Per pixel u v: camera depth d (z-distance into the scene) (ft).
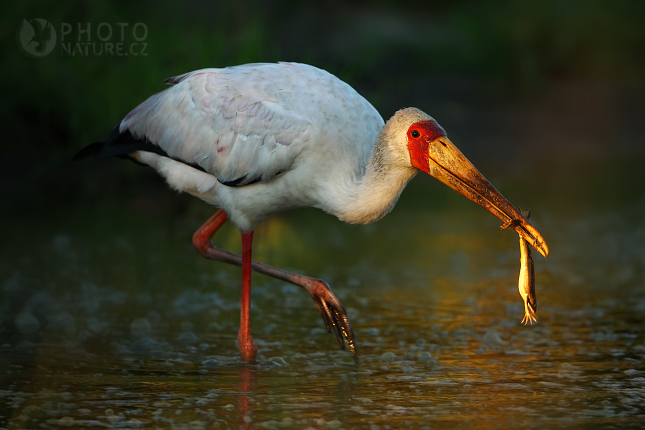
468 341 28.37
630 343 27.89
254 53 54.24
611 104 77.66
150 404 21.95
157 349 27.61
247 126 27.58
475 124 71.20
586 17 82.02
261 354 27.12
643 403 21.97
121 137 30.71
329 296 27.68
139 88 52.85
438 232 48.03
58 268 38.45
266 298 34.81
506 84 78.64
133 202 53.42
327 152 26.94
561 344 27.86
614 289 35.55
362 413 21.25
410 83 74.43
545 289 35.63
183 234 46.24
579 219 49.37
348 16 87.71
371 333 29.48
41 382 23.85
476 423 20.52
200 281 37.22
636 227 47.65
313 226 49.60
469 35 80.12
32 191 54.08
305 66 28.55
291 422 20.59
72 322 30.60
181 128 28.76
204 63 53.26
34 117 56.08
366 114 28.02
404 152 26.21
